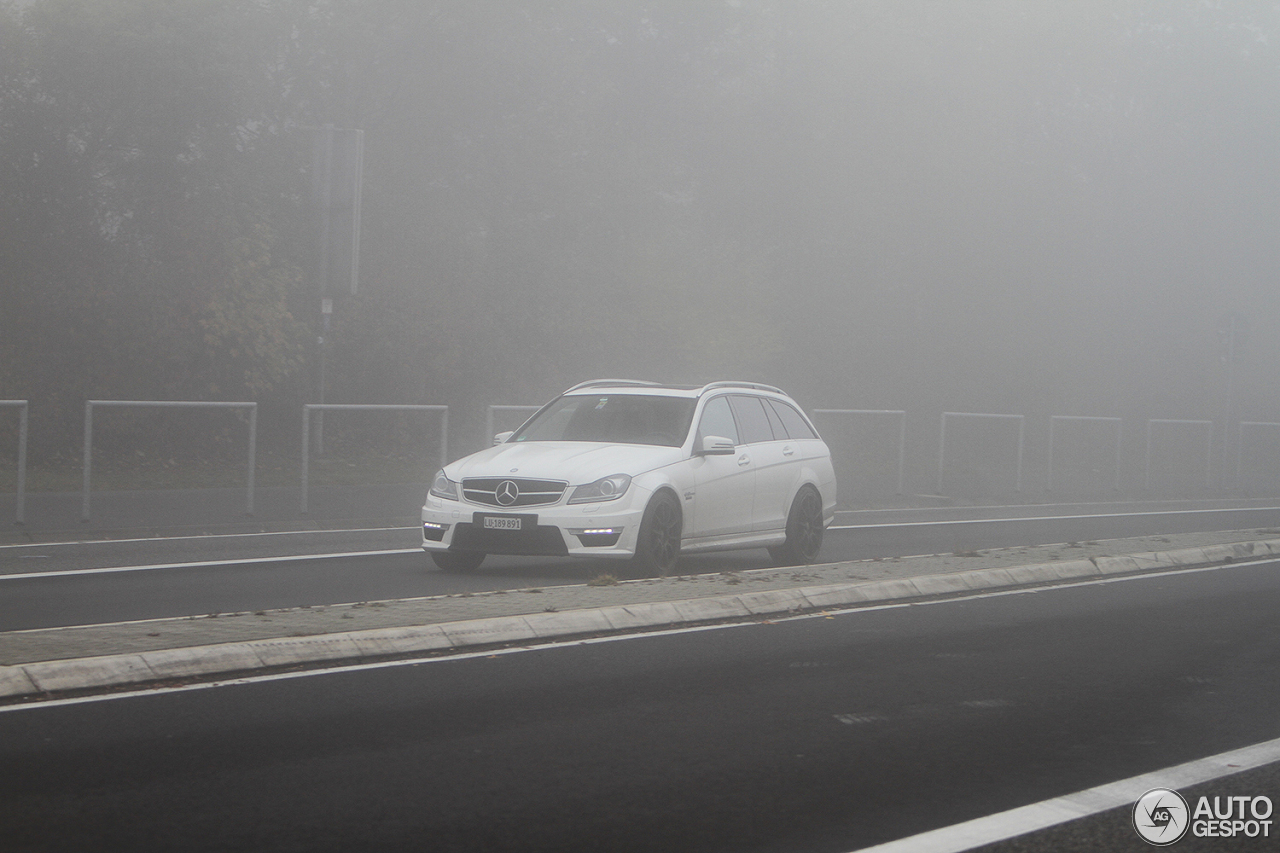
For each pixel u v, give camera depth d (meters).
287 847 5.84
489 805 6.53
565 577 15.08
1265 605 14.20
